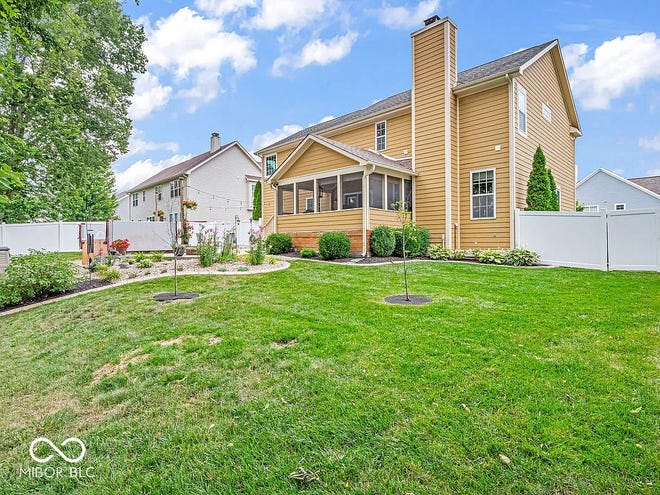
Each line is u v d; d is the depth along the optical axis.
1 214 18.72
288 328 4.25
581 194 26.77
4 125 12.91
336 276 7.85
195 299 6.07
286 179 13.30
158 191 29.02
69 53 12.88
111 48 18.14
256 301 5.72
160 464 2.15
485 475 1.86
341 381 2.89
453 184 11.92
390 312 4.79
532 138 12.17
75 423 2.78
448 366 3.05
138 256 11.18
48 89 13.74
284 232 13.35
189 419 2.59
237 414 2.59
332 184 13.29
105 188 27.28
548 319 4.34
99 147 17.91
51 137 14.20
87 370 3.73
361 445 2.14
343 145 12.16
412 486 1.82
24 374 3.81
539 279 7.25
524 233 10.45
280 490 1.86
